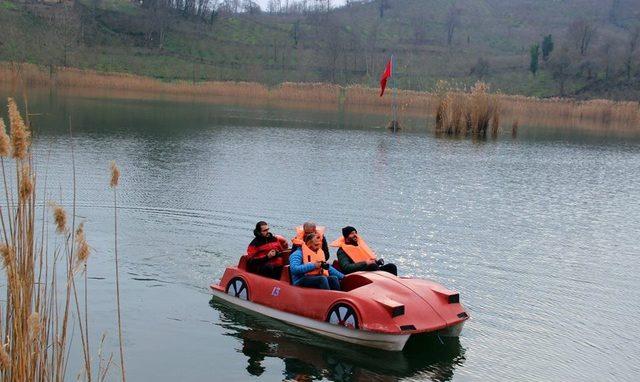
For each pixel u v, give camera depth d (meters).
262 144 28.88
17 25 77.06
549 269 12.19
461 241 13.83
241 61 97.69
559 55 102.81
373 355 8.30
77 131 29.17
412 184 20.45
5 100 40.12
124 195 16.55
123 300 9.71
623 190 21.77
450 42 131.75
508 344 8.75
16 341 4.96
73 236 5.52
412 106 57.09
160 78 81.81
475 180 22.02
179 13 115.44
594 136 42.78
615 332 9.30
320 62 100.44
